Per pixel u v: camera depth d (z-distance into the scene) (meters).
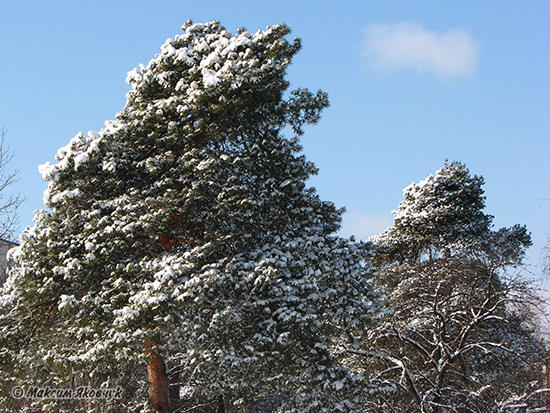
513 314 15.83
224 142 16.25
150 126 15.83
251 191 15.40
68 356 14.75
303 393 14.44
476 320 15.38
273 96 16.06
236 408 20.91
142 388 19.12
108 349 13.73
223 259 13.94
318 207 16.45
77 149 15.23
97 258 14.11
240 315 14.16
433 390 14.14
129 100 16.75
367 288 15.59
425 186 29.08
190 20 17.50
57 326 15.66
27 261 14.63
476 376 16.36
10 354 15.00
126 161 15.48
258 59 15.83
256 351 14.28
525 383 15.57
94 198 15.25
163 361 16.53
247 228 15.31
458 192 27.92
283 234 15.39
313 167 16.28
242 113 15.87
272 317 14.33
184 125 15.77
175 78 16.33
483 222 27.16
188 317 14.09
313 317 13.71
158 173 15.59
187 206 14.55
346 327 15.40
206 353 13.73
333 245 15.78
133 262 14.69
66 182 15.16
